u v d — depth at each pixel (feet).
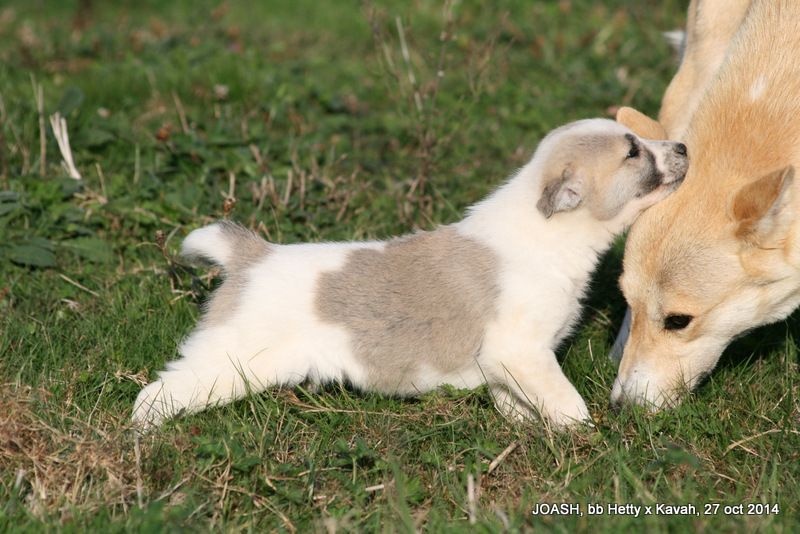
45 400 29.63
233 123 48.83
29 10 70.64
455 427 29.78
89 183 43.32
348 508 26.50
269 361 29.99
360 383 30.96
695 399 31.53
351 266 30.63
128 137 46.42
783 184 27.55
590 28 63.57
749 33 32.24
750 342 34.73
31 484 26.76
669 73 57.16
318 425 30.27
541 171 30.89
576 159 30.42
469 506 26.22
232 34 61.98
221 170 43.96
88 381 31.42
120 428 28.96
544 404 29.96
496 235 30.55
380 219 42.04
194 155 44.01
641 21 63.98
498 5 67.21
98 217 40.40
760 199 28.07
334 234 40.16
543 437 29.17
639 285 30.53
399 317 30.14
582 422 29.63
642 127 32.99
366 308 30.14
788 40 31.12
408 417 30.48
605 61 58.75
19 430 27.68
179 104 48.65
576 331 35.12
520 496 27.30
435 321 30.19
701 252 29.45
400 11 67.46
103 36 60.80
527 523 25.71
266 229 38.78
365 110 53.06
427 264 30.50
